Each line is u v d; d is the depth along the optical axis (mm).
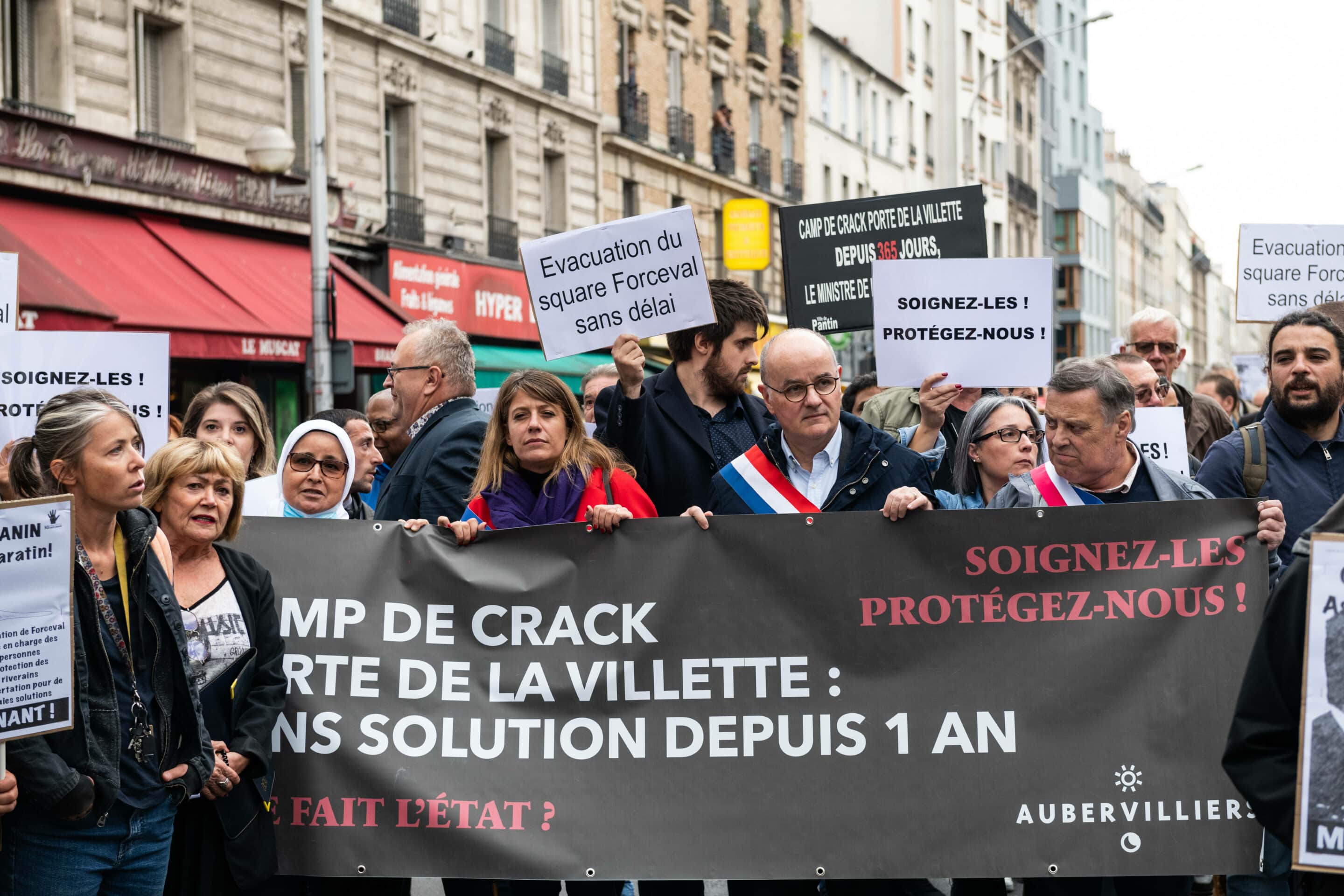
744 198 35875
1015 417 5676
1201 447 8102
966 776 4660
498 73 26172
